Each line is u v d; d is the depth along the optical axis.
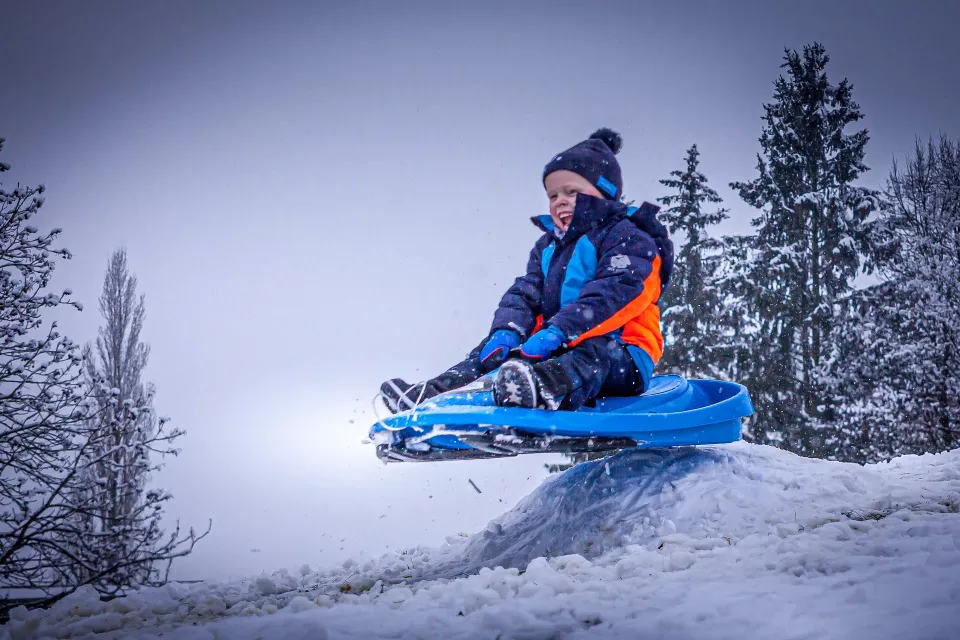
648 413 4.55
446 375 4.97
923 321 21.16
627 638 2.37
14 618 3.88
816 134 27.11
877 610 2.35
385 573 4.98
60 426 7.02
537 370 4.23
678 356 21.11
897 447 20.83
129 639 2.98
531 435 4.31
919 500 4.11
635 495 4.63
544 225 5.54
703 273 22.38
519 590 3.13
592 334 4.54
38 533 6.70
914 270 22.34
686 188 22.58
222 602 4.11
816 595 2.58
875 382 22.28
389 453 4.79
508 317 5.24
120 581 7.55
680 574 3.16
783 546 3.38
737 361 21.25
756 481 4.54
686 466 4.79
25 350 6.59
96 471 7.86
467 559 4.85
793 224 25.72
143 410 7.73
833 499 4.28
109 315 23.50
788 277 24.16
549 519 4.80
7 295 6.49
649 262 4.77
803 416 21.53
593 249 5.00
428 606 3.08
